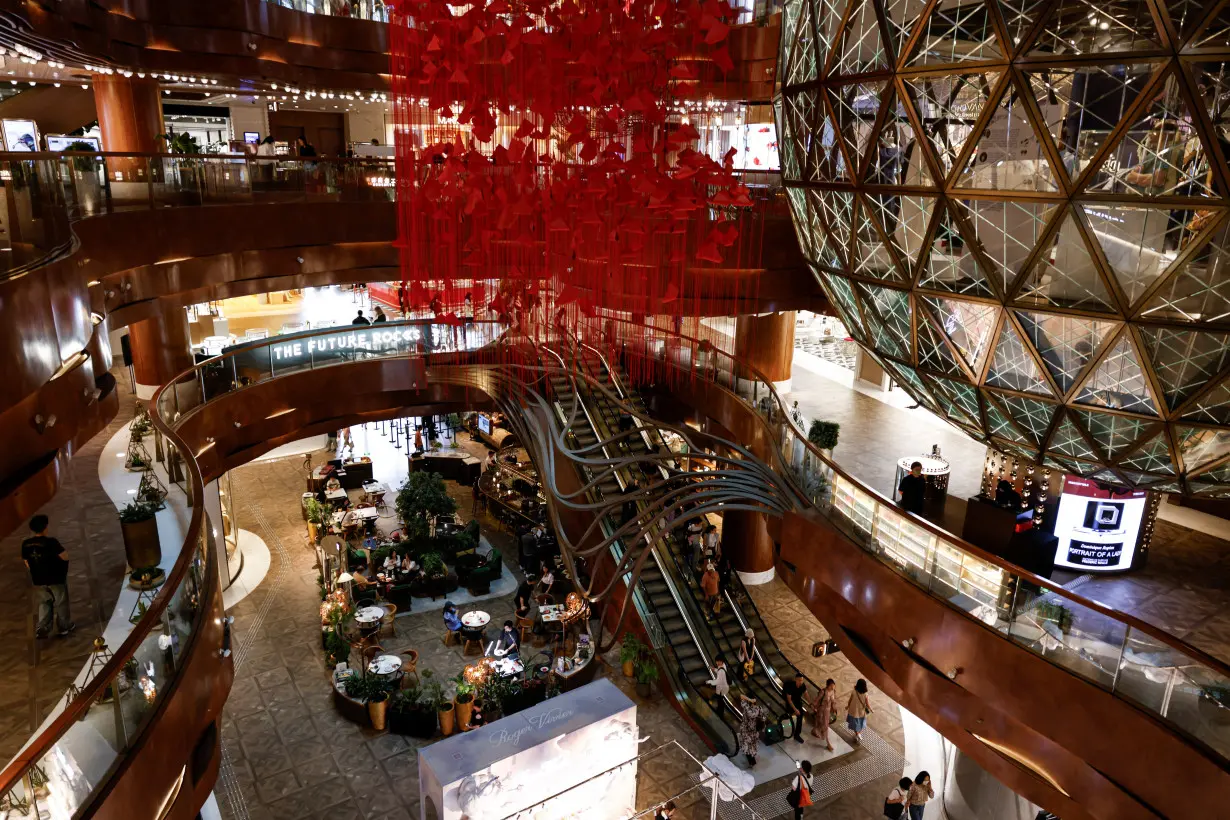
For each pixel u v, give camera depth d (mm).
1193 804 8398
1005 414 6859
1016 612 10320
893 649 12336
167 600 7730
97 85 19938
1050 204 5621
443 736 16359
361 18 21422
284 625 19781
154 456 12484
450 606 19469
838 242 7199
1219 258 5137
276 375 19859
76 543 11367
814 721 16672
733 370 18938
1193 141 4988
